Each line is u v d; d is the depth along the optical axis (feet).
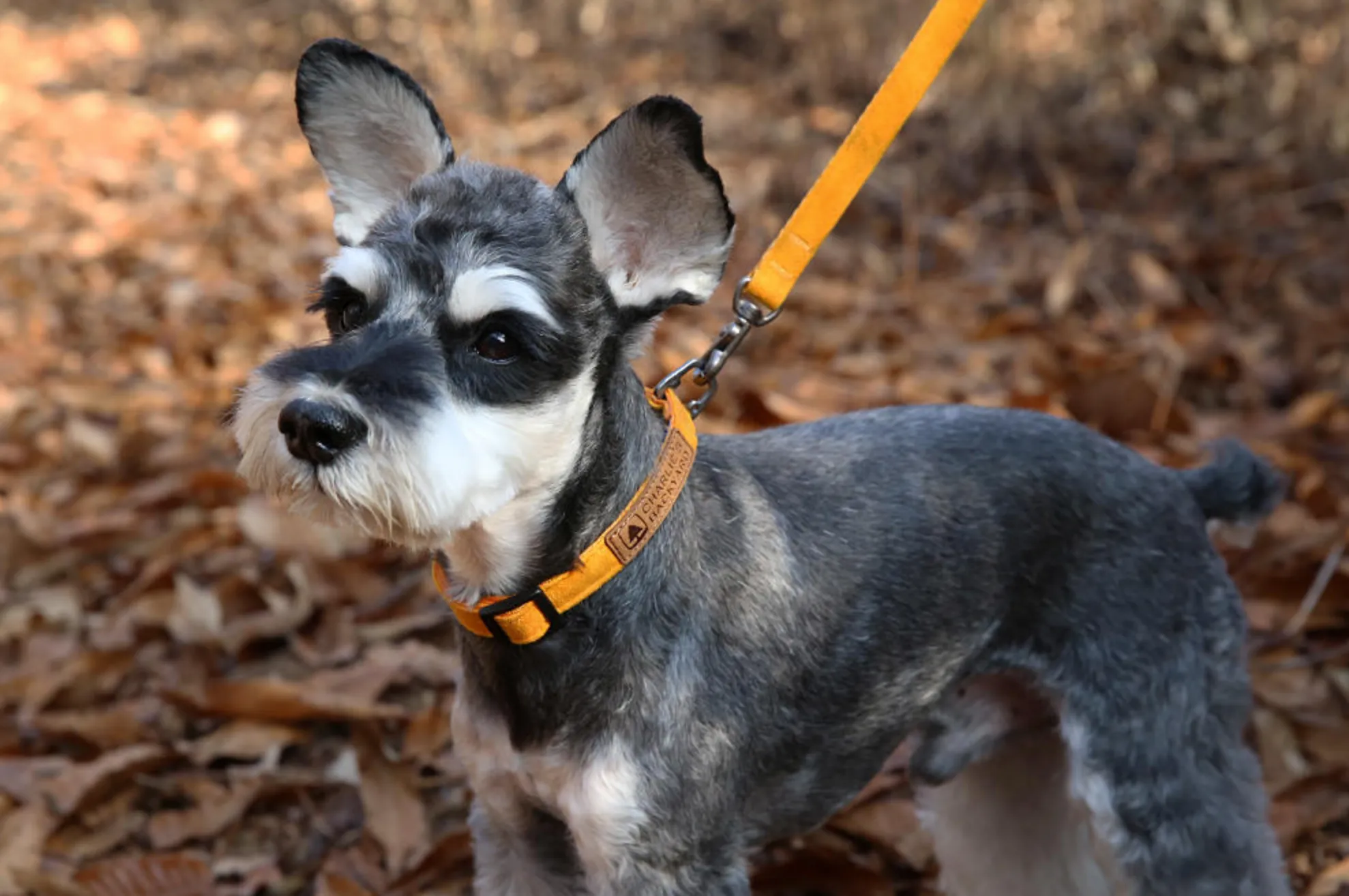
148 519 4.48
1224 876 2.78
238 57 11.72
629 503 2.58
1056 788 3.11
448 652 3.84
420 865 3.20
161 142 9.47
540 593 2.53
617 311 2.63
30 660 3.90
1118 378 4.38
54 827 3.32
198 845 3.39
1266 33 7.71
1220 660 2.85
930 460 2.82
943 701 2.89
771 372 4.95
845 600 2.70
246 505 4.21
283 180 8.46
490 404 2.49
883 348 5.41
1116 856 2.80
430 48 10.04
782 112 8.68
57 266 6.97
